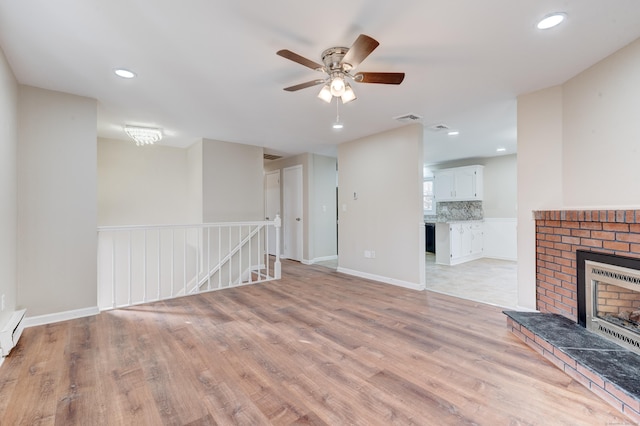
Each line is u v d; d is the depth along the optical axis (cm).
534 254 294
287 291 401
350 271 512
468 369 203
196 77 264
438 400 170
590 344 206
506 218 657
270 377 194
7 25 188
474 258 662
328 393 177
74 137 299
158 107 338
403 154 425
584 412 159
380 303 348
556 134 280
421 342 244
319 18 184
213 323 287
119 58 231
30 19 182
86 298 304
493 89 292
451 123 407
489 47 218
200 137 482
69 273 295
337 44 213
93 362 212
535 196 293
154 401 170
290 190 670
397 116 375
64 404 167
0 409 162
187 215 555
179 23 188
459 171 694
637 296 206
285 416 158
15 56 226
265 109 347
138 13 178
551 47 217
